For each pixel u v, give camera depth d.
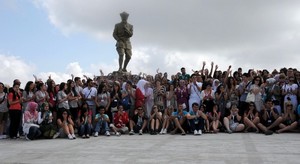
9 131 13.20
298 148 9.32
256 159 7.77
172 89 15.29
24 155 8.88
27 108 12.98
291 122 13.41
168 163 7.48
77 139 12.58
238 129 13.82
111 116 14.95
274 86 14.35
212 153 8.70
